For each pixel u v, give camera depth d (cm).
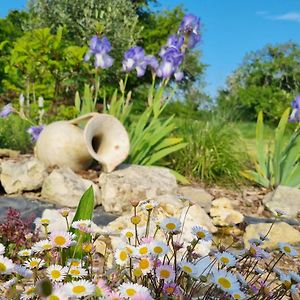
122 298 24
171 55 110
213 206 88
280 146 118
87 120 103
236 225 79
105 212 82
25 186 88
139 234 43
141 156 113
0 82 164
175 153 127
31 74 143
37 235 48
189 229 59
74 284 24
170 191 90
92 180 97
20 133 142
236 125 158
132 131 116
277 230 70
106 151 99
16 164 91
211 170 122
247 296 32
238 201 104
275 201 99
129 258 31
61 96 179
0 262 26
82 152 102
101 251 43
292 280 31
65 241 29
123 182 85
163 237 53
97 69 119
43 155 102
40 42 131
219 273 28
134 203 33
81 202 36
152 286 31
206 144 126
